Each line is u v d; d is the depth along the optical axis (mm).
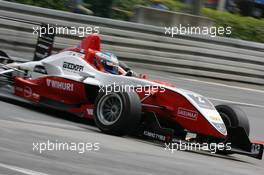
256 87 52562
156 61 49562
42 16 46375
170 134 24844
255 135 34062
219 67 51781
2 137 20906
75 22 47062
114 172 18656
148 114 25672
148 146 24594
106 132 25672
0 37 45750
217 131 24922
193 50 50750
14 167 17344
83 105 27672
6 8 45594
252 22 67875
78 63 28609
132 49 48781
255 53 53219
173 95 26031
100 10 59500
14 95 30109
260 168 24828
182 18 57344
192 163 22312
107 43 47875
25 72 30484
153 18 56781
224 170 22094
